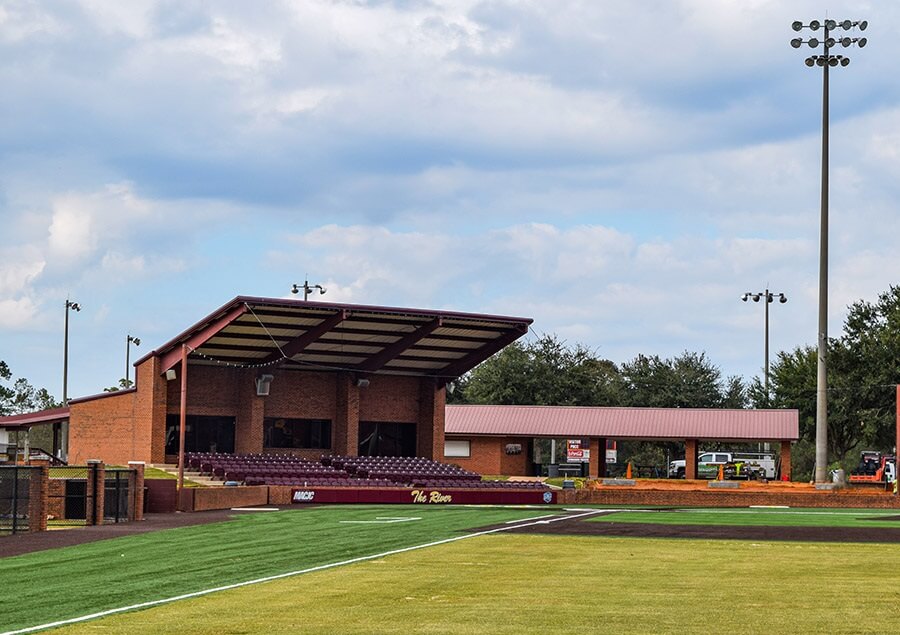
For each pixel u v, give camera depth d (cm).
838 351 9431
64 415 7281
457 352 7375
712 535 3809
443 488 6147
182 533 3847
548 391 11056
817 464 6844
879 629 1752
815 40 6856
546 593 2236
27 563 2920
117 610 2084
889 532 3938
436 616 1917
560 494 6191
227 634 1764
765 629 1753
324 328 6469
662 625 1798
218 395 6831
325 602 2123
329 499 5944
